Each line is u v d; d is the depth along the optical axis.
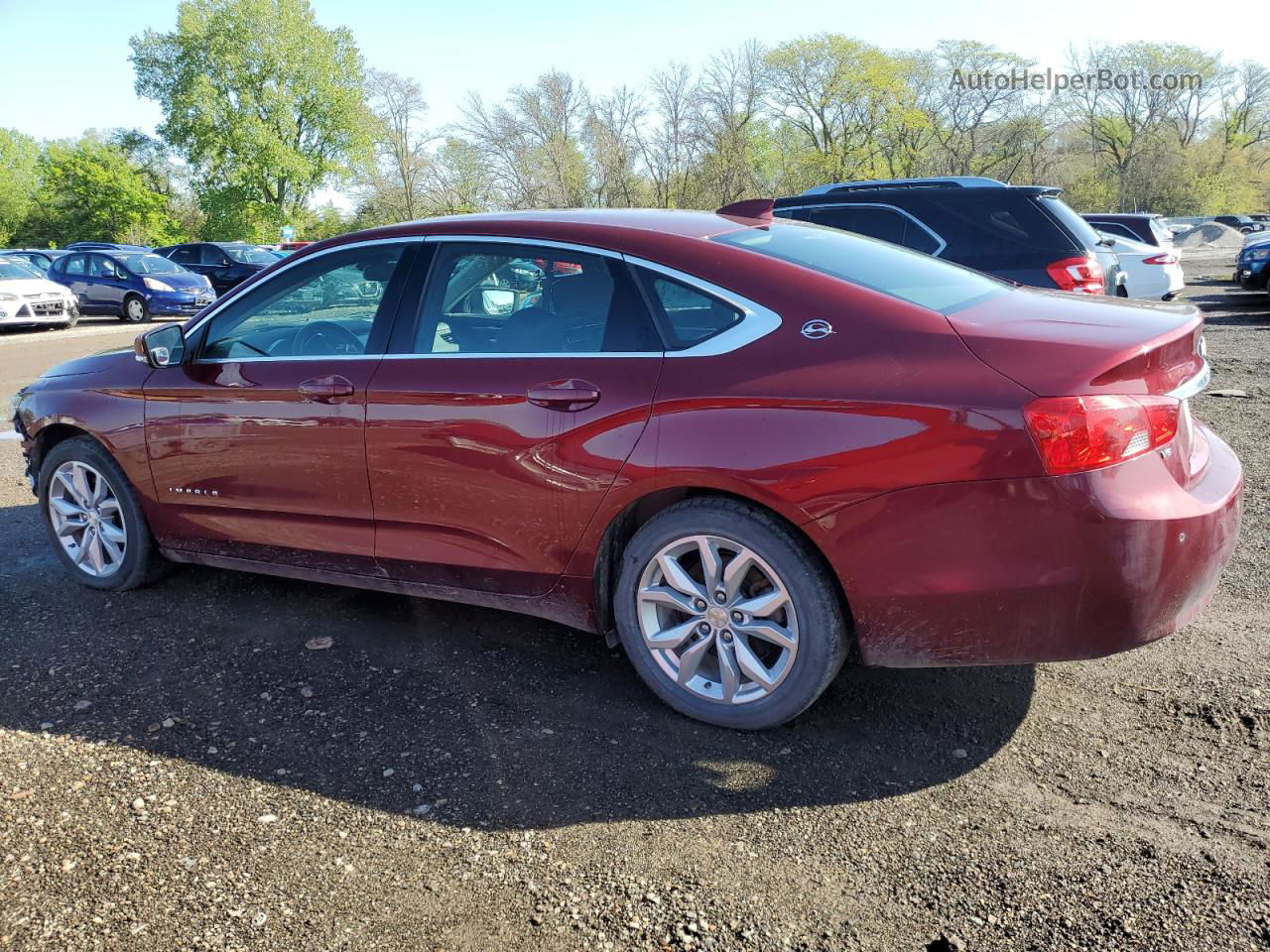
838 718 2.98
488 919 2.12
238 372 3.65
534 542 3.09
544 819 2.49
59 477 4.22
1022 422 2.39
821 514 2.59
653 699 3.14
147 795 2.62
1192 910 2.08
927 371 2.53
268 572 3.80
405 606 3.97
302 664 3.44
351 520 3.46
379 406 3.27
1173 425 2.49
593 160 38.97
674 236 3.03
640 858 2.33
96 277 21.02
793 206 7.86
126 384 3.96
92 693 3.23
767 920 2.10
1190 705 2.95
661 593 2.93
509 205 40.78
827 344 2.67
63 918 2.13
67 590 4.24
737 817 2.48
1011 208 7.11
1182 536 2.45
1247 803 2.46
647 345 2.90
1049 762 2.69
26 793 2.62
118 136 61.31
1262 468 5.62
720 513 2.76
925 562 2.53
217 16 51.62
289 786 2.66
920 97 49.81
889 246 3.56
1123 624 2.45
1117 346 2.46
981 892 2.17
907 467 2.50
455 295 3.28
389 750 2.85
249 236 54.41
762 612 2.78
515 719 3.02
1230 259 31.39
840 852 2.33
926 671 3.26
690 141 38.69
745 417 2.67
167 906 2.17
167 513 3.95
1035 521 2.41
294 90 54.34
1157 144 57.19
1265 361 9.73
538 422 2.98
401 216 43.81
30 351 15.09
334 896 2.21
